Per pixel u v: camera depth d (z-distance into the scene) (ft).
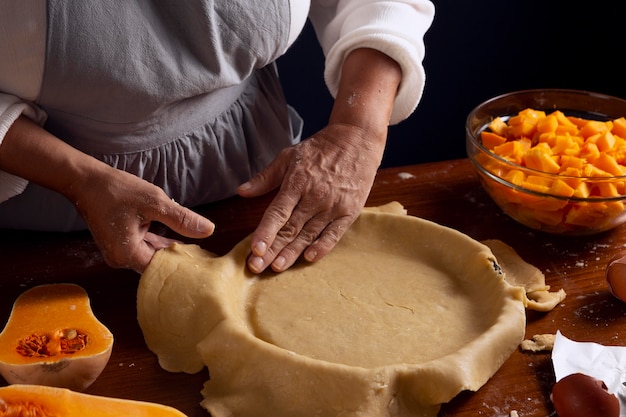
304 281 3.67
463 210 4.39
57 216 4.05
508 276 3.82
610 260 3.96
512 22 7.45
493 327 3.31
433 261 3.83
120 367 3.30
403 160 7.99
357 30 4.17
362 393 2.96
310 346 3.25
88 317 3.29
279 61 7.04
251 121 4.33
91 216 3.58
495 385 3.24
